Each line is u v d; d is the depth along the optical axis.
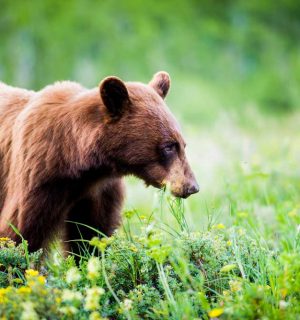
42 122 10.07
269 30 71.69
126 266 9.12
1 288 8.36
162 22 66.06
